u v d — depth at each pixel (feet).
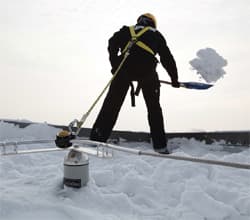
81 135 18.56
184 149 17.06
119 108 13.83
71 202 9.29
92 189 10.05
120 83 13.62
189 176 11.57
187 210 9.18
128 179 10.77
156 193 10.25
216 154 15.88
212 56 13.37
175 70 14.23
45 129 18.25
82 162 9.99
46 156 14.38
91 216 8.43
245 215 9.01
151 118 14.05
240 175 11.76
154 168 12.34
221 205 9.21
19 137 17.75
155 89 13.98
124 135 18.54
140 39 13.60
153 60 13.67
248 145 16.80
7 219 8.26
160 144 13.99
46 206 8.82
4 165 12.44
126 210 9.29
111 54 13.94
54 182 10.38
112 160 13.82
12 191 9.73
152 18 14.39
